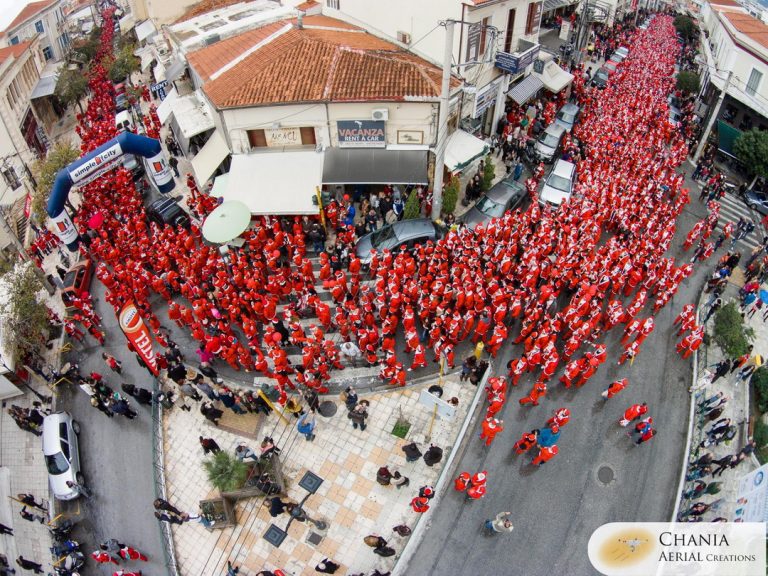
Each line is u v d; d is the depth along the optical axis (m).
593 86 42.28
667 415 20.17
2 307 23.19
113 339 24.89
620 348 22.62
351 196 28.97
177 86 34.56
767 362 22.34
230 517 17.50
